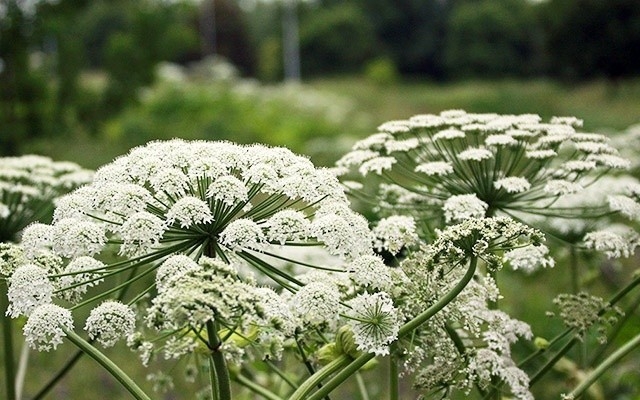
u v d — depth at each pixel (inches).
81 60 681.0
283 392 229.6
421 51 3097.9
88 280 134.3
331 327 152.4
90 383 383.9
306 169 143.4
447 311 149.0
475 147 198.4
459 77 2864.2
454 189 193.8
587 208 197.6
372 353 132.6
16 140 579.8
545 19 1913.1
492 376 167.0
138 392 127.1
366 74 2802.7
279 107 1434.5
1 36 573.9
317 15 3171.8
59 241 132.5
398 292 146.7
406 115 1696.6
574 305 172.6
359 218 140.3
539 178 195.3
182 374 377.4
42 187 231.5
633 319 237.6
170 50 823.7
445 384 153.6
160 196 142.3
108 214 143.7
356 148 205.8
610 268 330.0
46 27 590.6
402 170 201.3
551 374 311.3
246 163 145.3
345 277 156.3
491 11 2775.6
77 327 414.9
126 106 771.4
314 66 3078.2
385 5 3125.0
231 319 116.6
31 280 129.8
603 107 1502.2
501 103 1643.7
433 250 138.1
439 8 3112.7
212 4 3329.2
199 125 1218.0
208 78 1967.3
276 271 138.6
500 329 161.0
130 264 143.9
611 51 1793.8
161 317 114.2
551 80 2118.6
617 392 304.5
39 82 596.7
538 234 133.6
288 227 131.7
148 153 147.6
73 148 882.8
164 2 829.8
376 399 318.0
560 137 191.5
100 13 2615.7
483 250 131.7
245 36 3400.6
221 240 132.1
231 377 185.3
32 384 386.0
